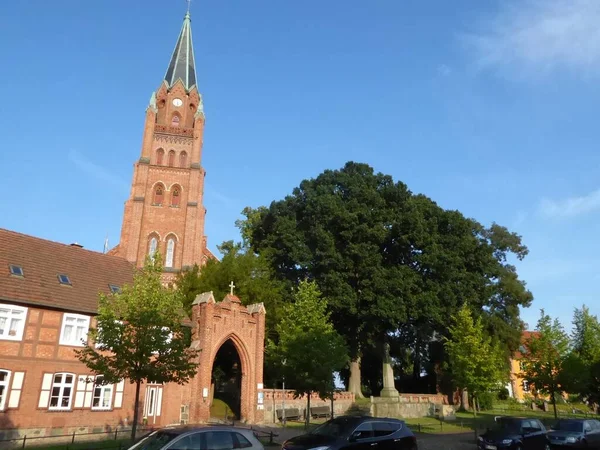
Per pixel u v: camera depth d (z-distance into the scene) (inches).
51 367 1045.2
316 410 1502.2
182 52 2753.4
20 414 981.2
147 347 779.4
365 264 1784.0
